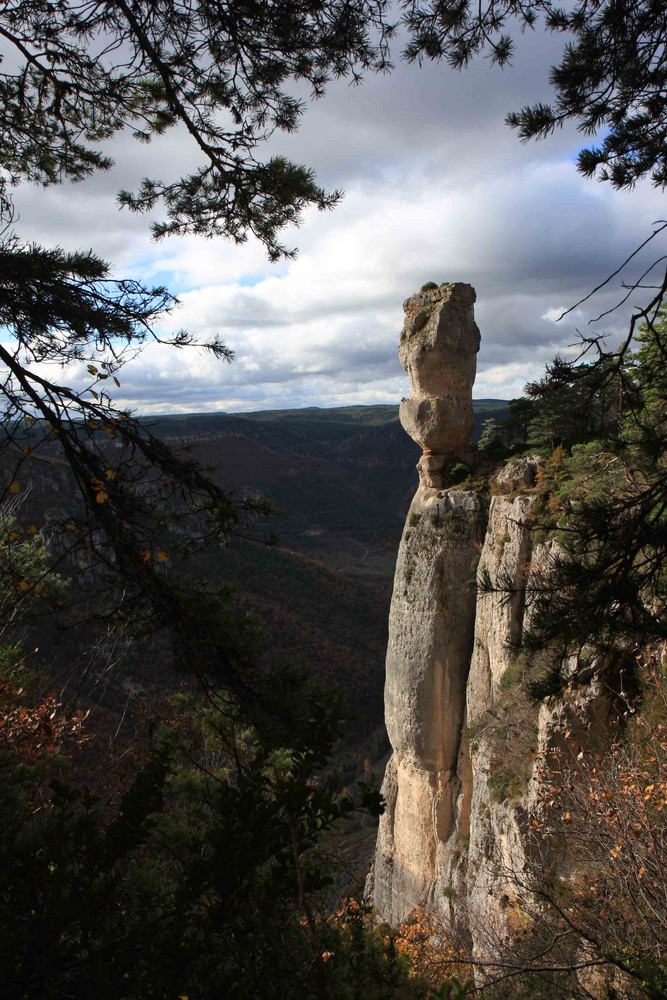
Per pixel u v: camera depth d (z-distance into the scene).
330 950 4.98
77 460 5.43
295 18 6.14
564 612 5.69
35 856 4.17
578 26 6.40
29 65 6.45
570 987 8.88
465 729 22.84
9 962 3.62
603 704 12.91
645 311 4.93
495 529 22.14
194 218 7.00
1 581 5.76
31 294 5.17
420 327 26.81
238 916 4.36
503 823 14.96
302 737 4.68
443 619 24.67
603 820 9.00
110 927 4.11
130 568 5.65
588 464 16.84
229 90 6.73
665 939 7.65
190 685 6.18
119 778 9.12
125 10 5.89
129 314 5.46
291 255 7.16
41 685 10.78
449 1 6.35
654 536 5.45
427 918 18.77
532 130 6.66
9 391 5.12
